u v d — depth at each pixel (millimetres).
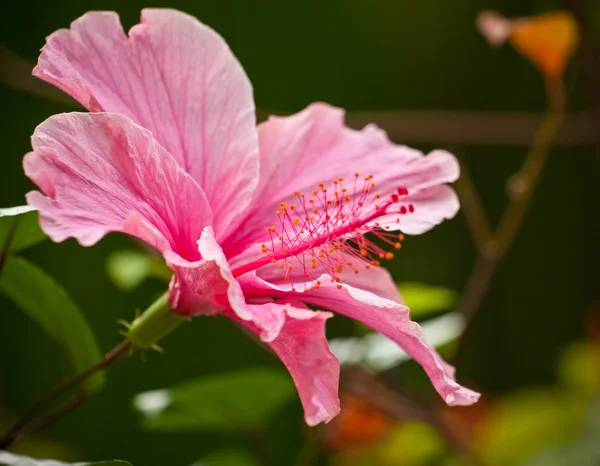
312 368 661
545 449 1552
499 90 1909
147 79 704
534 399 1646
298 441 1630
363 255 699
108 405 1616
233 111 714
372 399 926
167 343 1648
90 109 675
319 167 734
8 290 727
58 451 1354
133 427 1624
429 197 726
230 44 1720
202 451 1662
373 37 1847
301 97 1769
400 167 733
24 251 1586
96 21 698
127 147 667
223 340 1679
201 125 710
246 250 707
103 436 1607
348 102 1811
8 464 643
